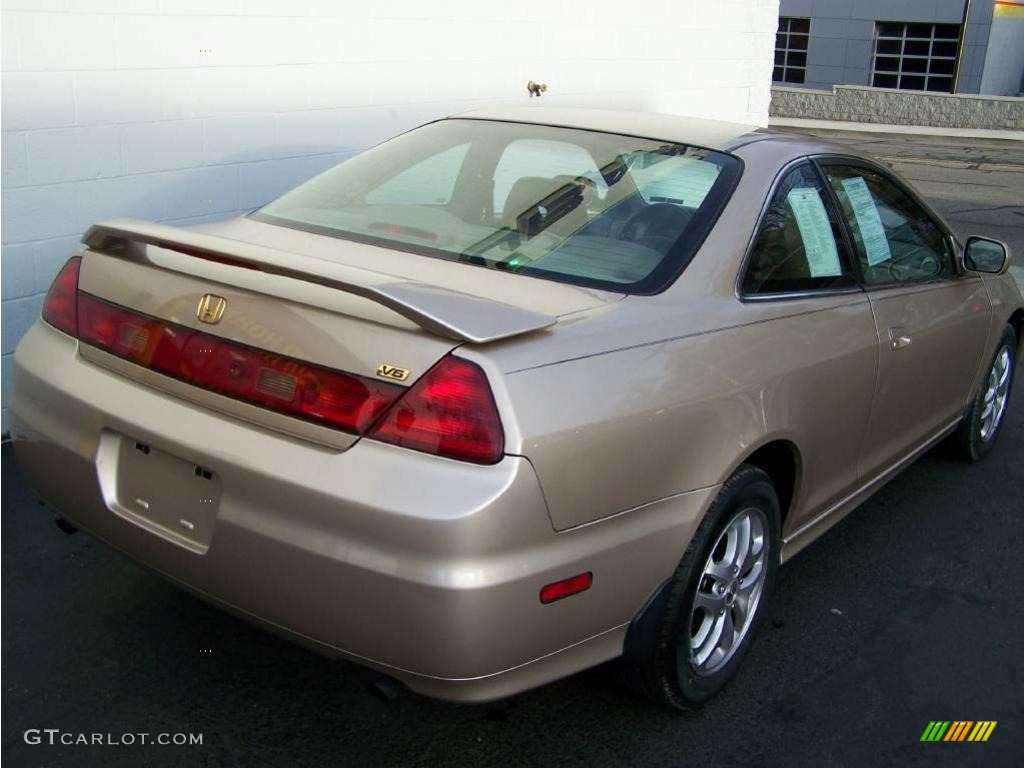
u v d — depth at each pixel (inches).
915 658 135.3
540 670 95.8
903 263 156.6
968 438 196.7
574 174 127.4
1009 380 208.7
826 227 137.9
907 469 199.8
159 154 201.0
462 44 265.9
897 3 1023.6
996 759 116.1
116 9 187.5
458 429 87.9
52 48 179.0
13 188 178.1
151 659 121.8
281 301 95.1
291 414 92.7
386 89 247.6
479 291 104.3
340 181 135.0
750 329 115.8
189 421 97.6
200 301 99.5
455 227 120.4
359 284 87.1
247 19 211.8
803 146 140.6
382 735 112.1
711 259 116.9
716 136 136.2
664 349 104.4
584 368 96.2
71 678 117.1
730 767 111.3
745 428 111.8
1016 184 605.9
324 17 228.1
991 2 989.8
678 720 118.4
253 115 217.8
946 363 167.0
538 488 89.9
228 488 94.3
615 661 110.3
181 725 111.0
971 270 174.4
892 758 115.0
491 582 87.4
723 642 120.3
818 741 116.9
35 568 138.6
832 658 133.9
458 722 115.1
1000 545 170.2
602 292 108.8
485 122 142.9
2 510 153.3
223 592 97.5
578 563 94.5
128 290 105.8
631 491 99.0
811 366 123.5
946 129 906.1
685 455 104.4
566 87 307.0
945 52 1026.7
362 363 90.3
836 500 144.0
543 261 113.3
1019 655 137.9
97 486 105.4
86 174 188.7
